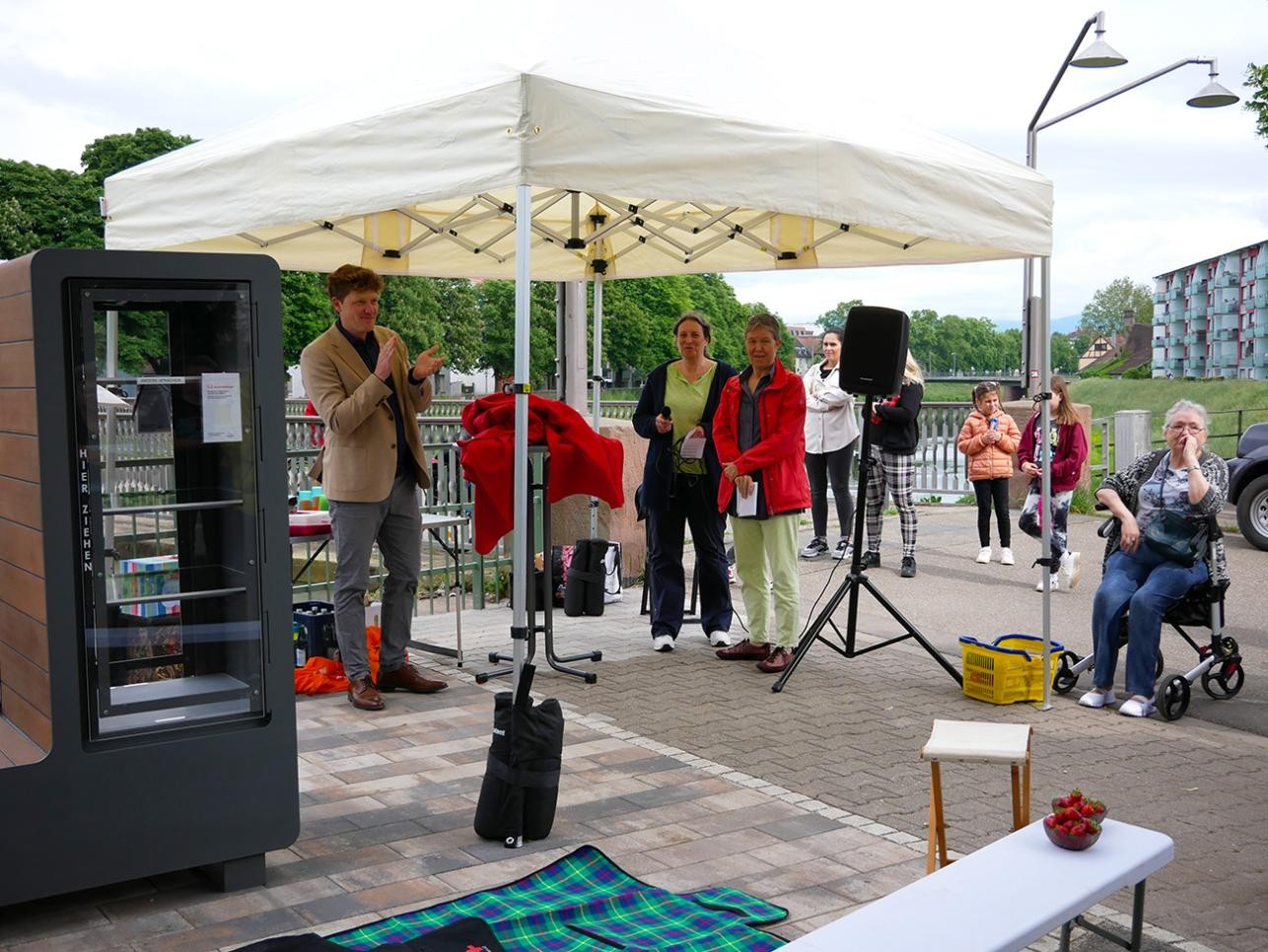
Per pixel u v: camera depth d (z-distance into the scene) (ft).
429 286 210.59
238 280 13.99
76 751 13.34
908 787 18.56
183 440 14.11
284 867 15.17
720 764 19.62
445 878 14.88
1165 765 20.08
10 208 178.09
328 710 22.50
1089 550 42.73
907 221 19.60
